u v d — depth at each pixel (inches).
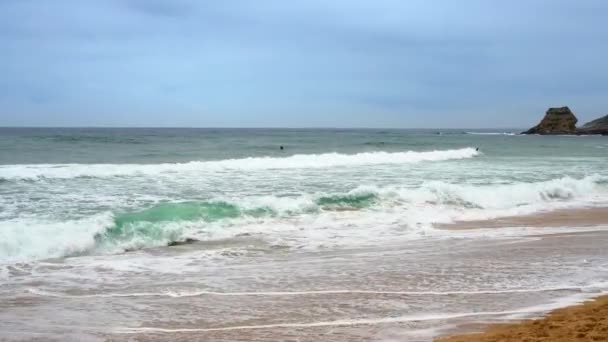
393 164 1120.8
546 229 509.7
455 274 340.5
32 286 311.0
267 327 244.7
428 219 548.4
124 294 297.1
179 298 290.2
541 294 296.4
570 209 633.0
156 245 423.8
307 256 392.5
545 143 2605.8
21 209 515.2
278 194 651.5
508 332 231.0
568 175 936.9
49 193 620.4
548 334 223.8
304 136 3417.8
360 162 1138.0
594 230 506.3
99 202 568.4
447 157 1387.8
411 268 355.9
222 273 343.6
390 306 276.1
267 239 448.5
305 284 317.7
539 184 747.4
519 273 342.6
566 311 261.6
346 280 326.3
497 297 291.1
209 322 252.4
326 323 249.9
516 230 502.9
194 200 585.6
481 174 935.7
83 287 310.3
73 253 394.6
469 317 257.0
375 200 618.8
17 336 233.8
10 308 271.9
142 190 665.0
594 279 329.4
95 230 422.9
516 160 1318.9
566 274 341.1
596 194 749.3
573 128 5157.5
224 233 463.2
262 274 340.8
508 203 660.7
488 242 445.4
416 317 258.1
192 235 452.1
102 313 265.3
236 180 784.9
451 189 663.1
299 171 931.3
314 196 596.7
